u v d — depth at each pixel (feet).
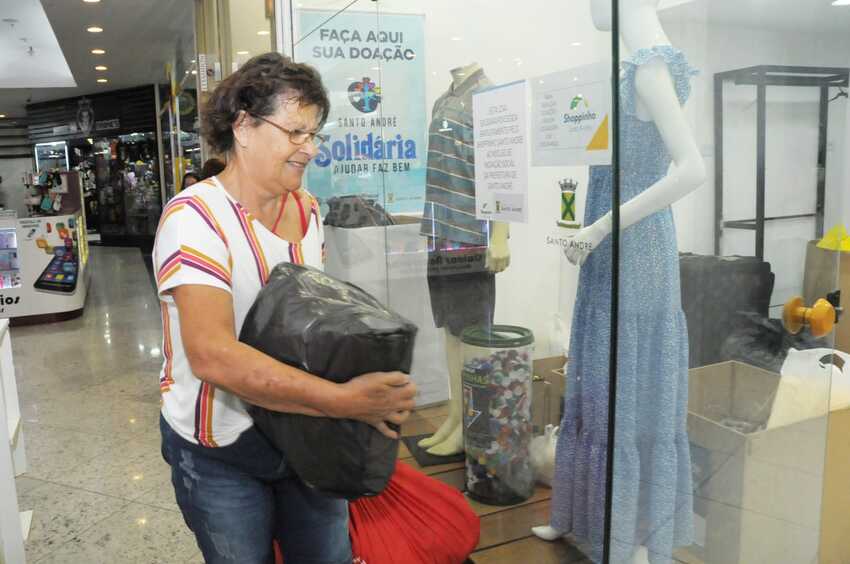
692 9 3.95
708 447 4.46
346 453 3.36
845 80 4.33
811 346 4.68
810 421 4.75
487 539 5.61
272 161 3.59
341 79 7.74
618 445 4.17
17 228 19.62
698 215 4.18
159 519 8.04
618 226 3.60
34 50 32.17
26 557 7.26
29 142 50.75
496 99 5.14
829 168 4.43
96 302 23.86
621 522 4.23
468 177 5.73
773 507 4.74
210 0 16.24
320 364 3.21
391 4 6.53
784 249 4.45
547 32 4.40
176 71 31.89
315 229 4.25
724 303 4.35
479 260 5.66
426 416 6.68
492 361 5.63
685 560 4.46
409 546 5.39
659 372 4.25
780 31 4.09
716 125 4.07
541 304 4.95
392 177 6.99
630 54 3.84
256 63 3.58
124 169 44.80
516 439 5.34
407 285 6.98
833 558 5.32
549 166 4.61
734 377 4.47
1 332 7.09
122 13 23.36
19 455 7.39
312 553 4.28
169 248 3.41
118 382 13.79
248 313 3.54
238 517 3.87
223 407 3.70
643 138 3.97
